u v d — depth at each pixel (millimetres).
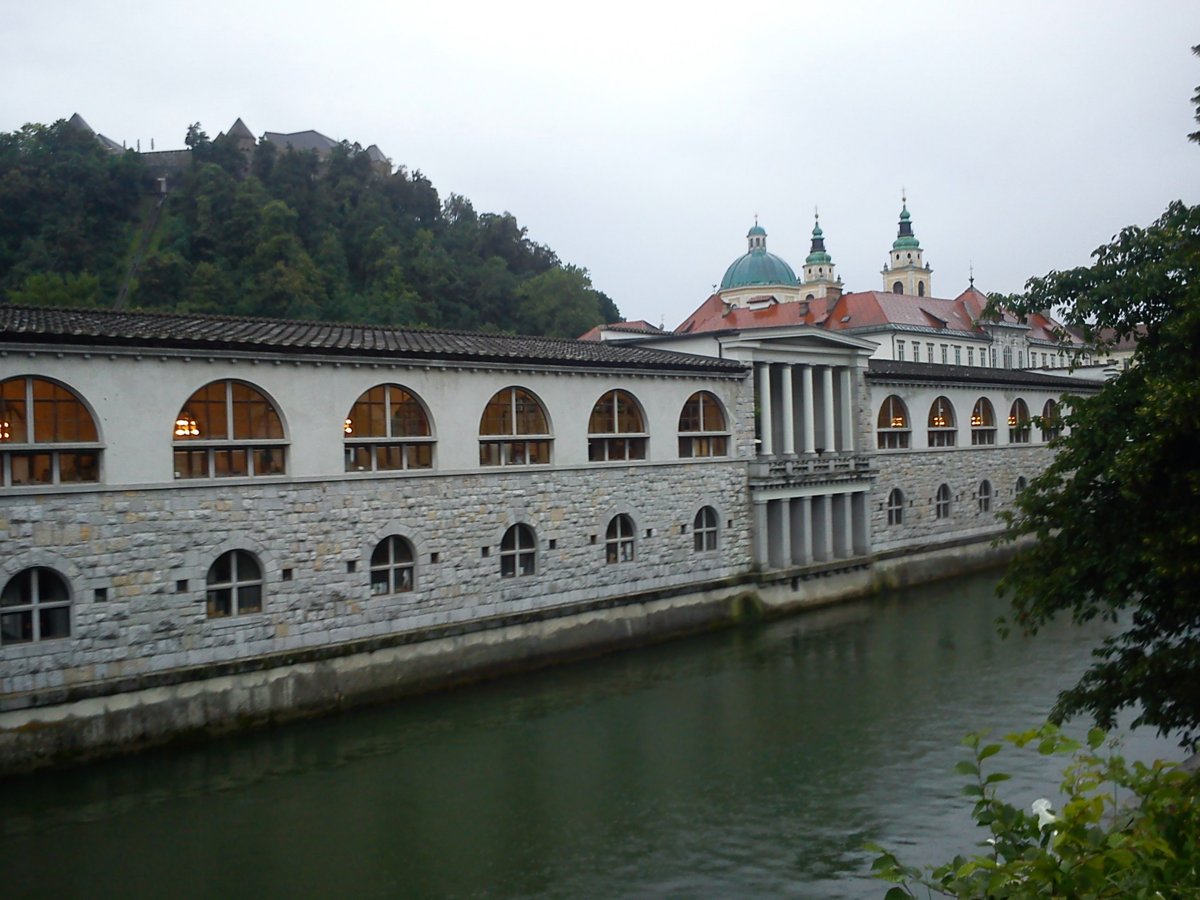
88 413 23078
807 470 41562
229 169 115938
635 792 21141
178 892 16938
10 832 19297
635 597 34906
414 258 97250
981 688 28438
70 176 102625
